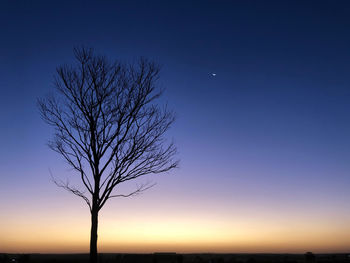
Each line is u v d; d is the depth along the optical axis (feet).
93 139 60.29
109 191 59.82
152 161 62.03
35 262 107.04
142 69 63.77
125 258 85.15
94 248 57.93
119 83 62.34
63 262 108.58
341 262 101.76
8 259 94.17
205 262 112.27
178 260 84.43
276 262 113.70
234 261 124.16
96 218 58.95
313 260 102.32
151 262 84.43
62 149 60.18
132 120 61.87
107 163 60.13
